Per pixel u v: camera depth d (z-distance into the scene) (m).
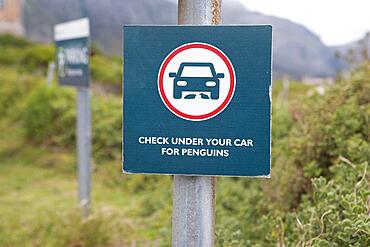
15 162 9.97
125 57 1.99
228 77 1.93
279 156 4.89
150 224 5.69
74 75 5.98
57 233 5.13
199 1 1.97
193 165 1.97
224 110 1.94
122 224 5.73
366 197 2.65
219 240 3.22
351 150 3.67
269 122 1.92
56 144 10.57
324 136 4.10
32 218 6.14
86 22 5.65
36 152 10.33
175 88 1.97
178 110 1.97
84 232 5.03
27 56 18.94
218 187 5.57
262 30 1.90
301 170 4.17
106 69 16.34
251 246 3.46
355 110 4.06
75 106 10.85
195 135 1.97
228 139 1.95
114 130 9.35
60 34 6.38
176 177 2.02
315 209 2.90
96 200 7.23
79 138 5.88
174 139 1.98
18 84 13.78
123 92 2.00
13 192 7.81
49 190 7.96
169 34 1.96
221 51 1.93
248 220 4.52
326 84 5.39
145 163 2.00
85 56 5.71
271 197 4.46
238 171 1.95
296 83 16.77
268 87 1.91
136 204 6.81
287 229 3.41
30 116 11.03
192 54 1.95
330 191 2.89
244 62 1.92
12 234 5.54
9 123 12.31
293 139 4.49
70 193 7.78
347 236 2.34
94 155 9.16
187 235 2.01
